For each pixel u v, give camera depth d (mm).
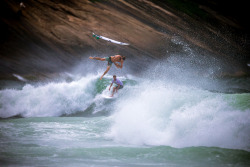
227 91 70312
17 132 36062
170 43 95250
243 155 26328
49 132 36656
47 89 54312
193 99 36062
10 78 67062
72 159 25281
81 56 82188
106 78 57125
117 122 38062
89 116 50062
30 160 24625
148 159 25672
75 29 93375
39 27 91188
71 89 54594
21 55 79688
